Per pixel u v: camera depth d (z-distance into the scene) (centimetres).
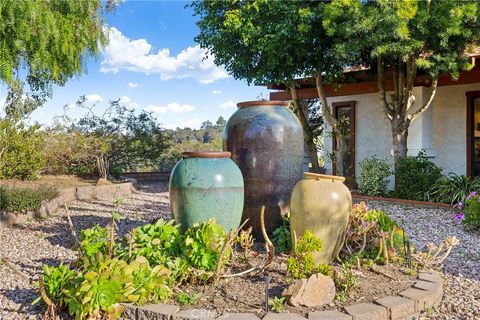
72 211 842
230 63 1041
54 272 352
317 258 416
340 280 365
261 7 954
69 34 539
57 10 538
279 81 1003
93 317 312
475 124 1019
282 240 480
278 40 903
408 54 824
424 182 920
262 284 375
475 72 953
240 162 515
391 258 441
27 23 485
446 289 409
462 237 626
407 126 980
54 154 1226
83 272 337
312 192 417
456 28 756
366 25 770
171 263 364
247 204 513
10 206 704
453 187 888
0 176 1045
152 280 335
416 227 692
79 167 1312
